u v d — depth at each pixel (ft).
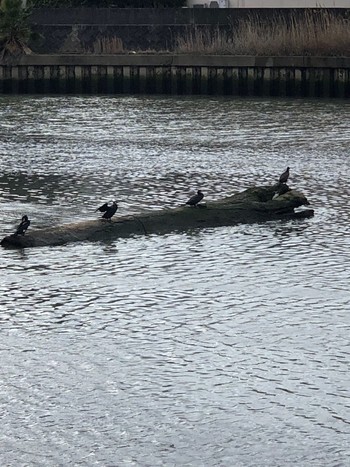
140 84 320.09
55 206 148.66
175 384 86.33
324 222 140.15
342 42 309.63
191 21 336.49
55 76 322.96
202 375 88.17
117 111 274.57
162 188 162.81
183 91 317.63
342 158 193.36
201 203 138.51
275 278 114.73
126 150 203.72
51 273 114.93
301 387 86.02
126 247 125.59
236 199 141.08
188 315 102.58
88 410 81.61
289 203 141.69
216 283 112.78
